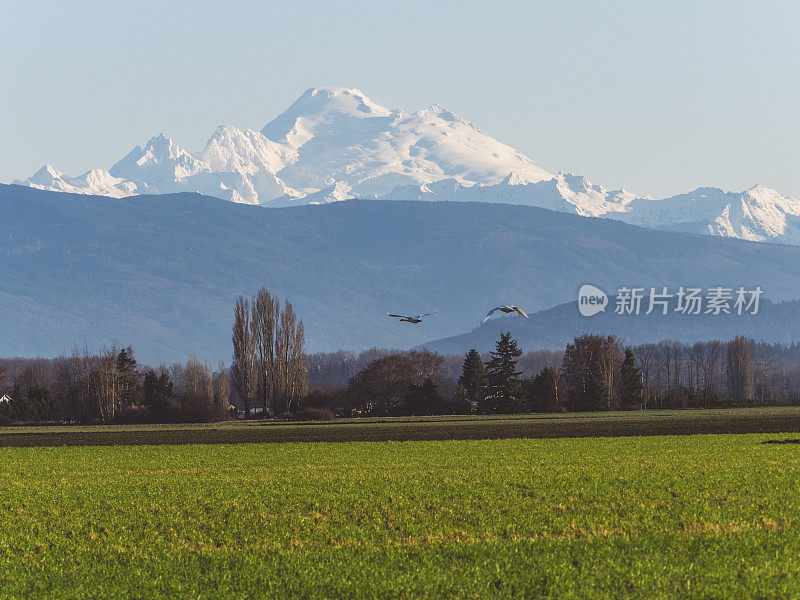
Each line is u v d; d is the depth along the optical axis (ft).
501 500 284.82
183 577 194.29
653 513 254.68
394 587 179.32
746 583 177.78
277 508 280.10
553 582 181.57
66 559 214.07
